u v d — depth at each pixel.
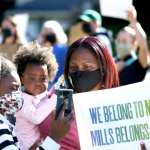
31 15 21.28
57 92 4.74
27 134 5.06
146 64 8.62
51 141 4.65
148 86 4.68
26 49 5.34
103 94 4.70
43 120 5.05
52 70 5.38
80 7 21.84
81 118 4.68
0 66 4.54
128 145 4.66
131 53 8.91
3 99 4.54
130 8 8.10
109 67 4.98
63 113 4.70
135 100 4.68
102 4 9.04
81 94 4.70
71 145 4.82
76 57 4.99
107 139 4.68
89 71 4.97
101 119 4.68
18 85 4.59
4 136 4.37
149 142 4.64
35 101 5.12
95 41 5.02
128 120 4.67
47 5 21.80
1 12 19.94
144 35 8.33
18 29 10.24
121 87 4.70
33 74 5.24
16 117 5.09
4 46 9.66
